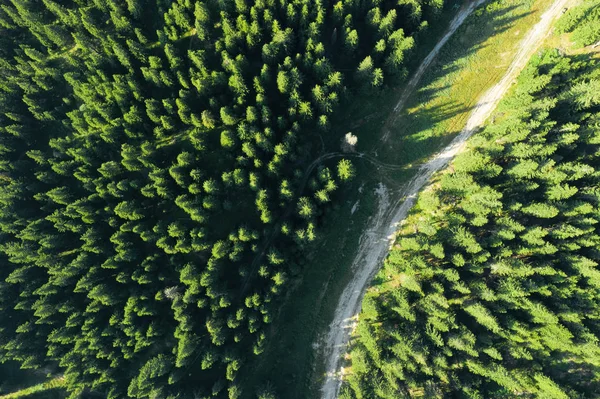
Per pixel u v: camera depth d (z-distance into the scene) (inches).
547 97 2512.3
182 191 2610.7
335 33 2625.5
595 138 2484.0
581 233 2448.3
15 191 2687.0
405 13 2586.1
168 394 2613.2
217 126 2645.2
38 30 2792.8
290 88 2516.0
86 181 2598.4
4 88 2760.8
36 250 2696.9
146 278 2551.7
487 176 2480.3
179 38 2709.2
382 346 2664.9
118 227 2625.5
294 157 2613.2
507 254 2481.5
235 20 2615.7
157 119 2571.4
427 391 2625.5
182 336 2568.9
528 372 2716.5
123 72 2738.7
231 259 2578.7
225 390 2760.8
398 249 2763.3
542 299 2610.7
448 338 2554.1
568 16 2541.8
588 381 2760.8
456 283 2514.8
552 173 2442.2
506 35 2780.5
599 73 2549.2
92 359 2687.0
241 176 2475.4
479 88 2792.8
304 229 2588.6
